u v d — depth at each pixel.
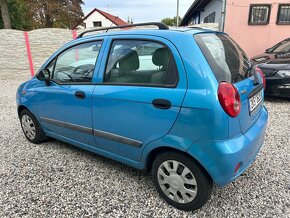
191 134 2.05
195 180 2.19
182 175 2.25
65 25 31.17
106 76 2.66
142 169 2.57
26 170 3.14
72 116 3.05
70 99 2.99
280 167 3.01
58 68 3.24
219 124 1.94
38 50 11.42
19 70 11.72
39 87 3.46
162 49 2.25
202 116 1.97
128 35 2.53
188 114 2.03
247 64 2.66
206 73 2.00
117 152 2.73
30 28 27.84
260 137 2.44
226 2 10.63
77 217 2.30
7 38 11.27
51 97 3.26
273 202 2.40
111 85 2.59
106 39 2.72
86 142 3.06
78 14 29.95
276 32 10.84
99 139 2.84
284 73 5.42
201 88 1.99
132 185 2.76
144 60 2.35
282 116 4.85
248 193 2.55
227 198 2.48
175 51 2.16
